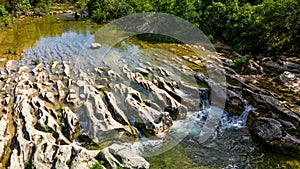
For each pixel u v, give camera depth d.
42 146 17.05
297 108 20.28
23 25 50.03
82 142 18.58
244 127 20.48
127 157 16.34
